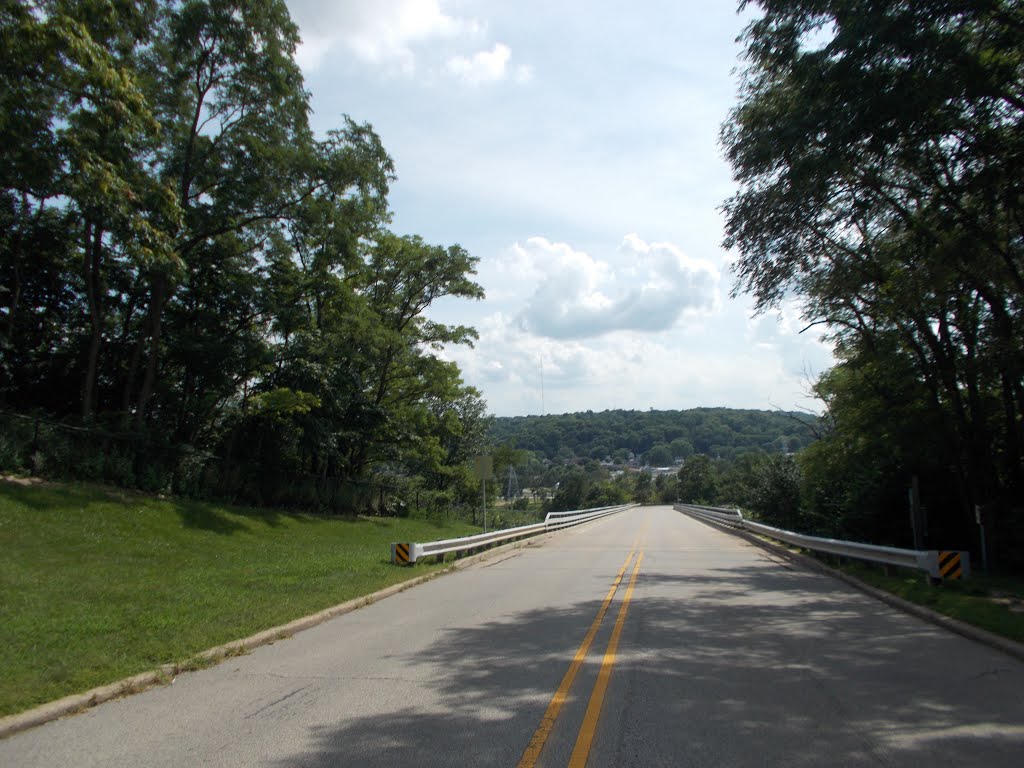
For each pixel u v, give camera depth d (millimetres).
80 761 5172
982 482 19016
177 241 22688
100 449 21094
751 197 15023
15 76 15188
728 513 40375
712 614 11430
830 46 11602
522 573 17828
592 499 103562
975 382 18453
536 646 9016
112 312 27547
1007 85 11844
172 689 7105
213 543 18766
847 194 14977
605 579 16391
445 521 41719
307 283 27750
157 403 27703
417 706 6488
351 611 11961
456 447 50375
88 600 10469
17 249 23297
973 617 9977
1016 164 11430
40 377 25703
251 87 24406
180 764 5113
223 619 9992
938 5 10883
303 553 19500
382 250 35094
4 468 18141
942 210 13523
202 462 24641
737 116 15484
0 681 6594
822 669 7762
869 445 22297
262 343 27141
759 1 12531
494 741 5543
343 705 6535
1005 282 13945
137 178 19734
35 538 14438
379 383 35656
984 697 6660
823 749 5344
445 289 35781
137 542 16453
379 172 26688
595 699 6645
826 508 28141
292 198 26000
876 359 19812
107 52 17766
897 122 11430
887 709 6309
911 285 14727
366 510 35688
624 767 5016
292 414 27875
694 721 5992
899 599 12172
